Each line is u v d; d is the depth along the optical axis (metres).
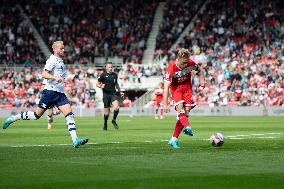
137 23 72.44
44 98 18.73
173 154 15.91
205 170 12.47
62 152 16.53
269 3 71.44
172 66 17.95
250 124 39.41
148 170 12.47
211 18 71.75
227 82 64.00
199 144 19.67
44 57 68.94
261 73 64.12
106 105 32.12
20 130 31.11
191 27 71.62
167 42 70.31
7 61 67.81
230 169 12.66
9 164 13.52
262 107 61.34
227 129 32.19
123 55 69.44
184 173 11.99
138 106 64.25
